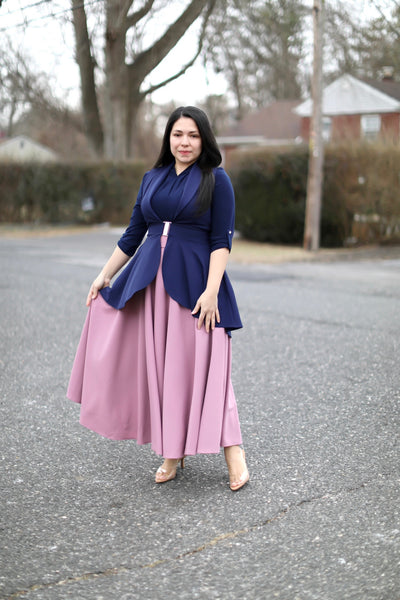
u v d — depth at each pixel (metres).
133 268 3.05
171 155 3.08
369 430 3.79
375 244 15.57
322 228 15.14
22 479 3.14
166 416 2.95
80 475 3.20
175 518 2.76
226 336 3.03
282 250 14.42
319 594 2.22
